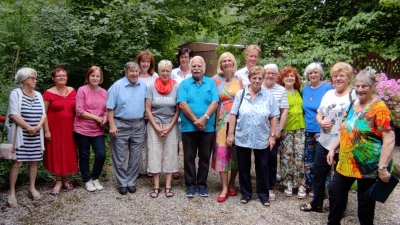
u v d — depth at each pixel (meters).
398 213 3.35
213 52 12.55
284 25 7.55
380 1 5.32
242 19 8.55
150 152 3.64
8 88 4.21
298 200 3.62
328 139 3.10
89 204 3.39
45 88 4.93
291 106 3.59
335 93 3.15
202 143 3.57
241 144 3.35
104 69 5.82
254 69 3.29
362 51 6.14
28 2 4.98
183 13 8.22
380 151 2.46
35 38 4.93
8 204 3.29
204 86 3.49
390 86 5.04
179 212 3.27
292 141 3.63
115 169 3.72
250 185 3.53
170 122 3.66
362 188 2.63
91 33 5.31
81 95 3.62
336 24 6.55
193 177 3.65
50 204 3.36
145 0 6.37
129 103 3.59
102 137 3.76
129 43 5.66
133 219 3.11
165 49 8.39
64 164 3.55
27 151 3.31
